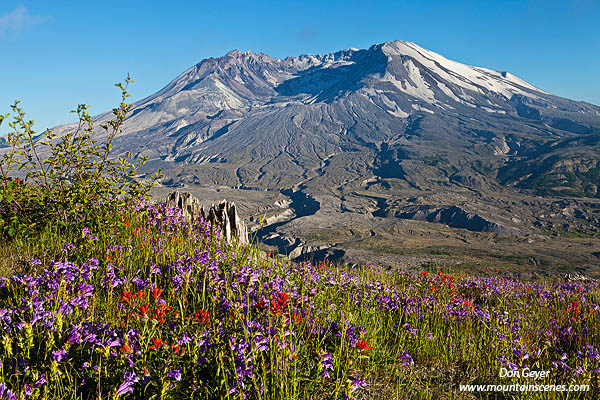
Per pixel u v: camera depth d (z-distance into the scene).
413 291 8.72
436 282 9.53
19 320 3.81
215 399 3.56
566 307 9.27
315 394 3.97
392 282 10.55
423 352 5.82
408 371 5.20
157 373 3.36
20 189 7.30
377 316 6.53
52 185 7.67
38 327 3.77
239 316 4.17
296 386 3.83
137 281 5.42
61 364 3.38
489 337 6.37
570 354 6.28
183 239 8.44
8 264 6.05
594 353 5.11
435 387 4.89
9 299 4.34
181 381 3.53
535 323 7.50
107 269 5.64
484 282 11.85
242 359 3.67
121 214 8.23
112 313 4.77
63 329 3.86
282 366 3.77
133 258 6.84
